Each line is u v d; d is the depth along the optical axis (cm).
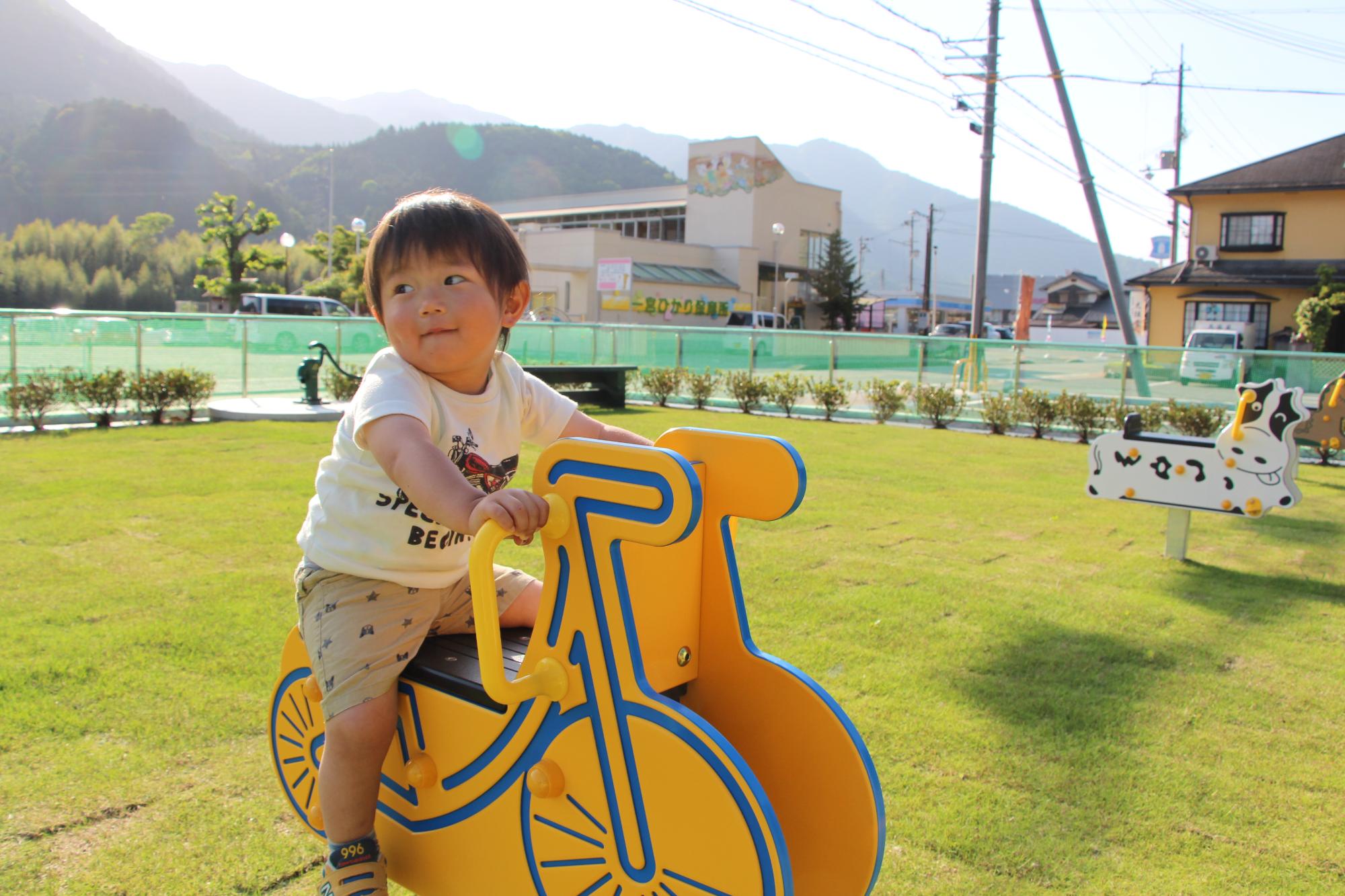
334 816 156
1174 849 234
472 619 181
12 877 205
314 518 164
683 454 155
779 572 493
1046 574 512
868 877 144
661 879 128
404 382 151
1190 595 477
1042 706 322
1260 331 2922
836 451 1046
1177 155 3412
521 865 147
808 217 6244
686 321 5144
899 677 346
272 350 1411
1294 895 215
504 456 170
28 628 371
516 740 144
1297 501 520
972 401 1371
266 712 297
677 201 6125
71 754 267
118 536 531
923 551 555
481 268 153
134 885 204
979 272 2127
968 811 249
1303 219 2934
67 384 1059
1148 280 3059
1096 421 1249
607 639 131
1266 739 302
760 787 119
